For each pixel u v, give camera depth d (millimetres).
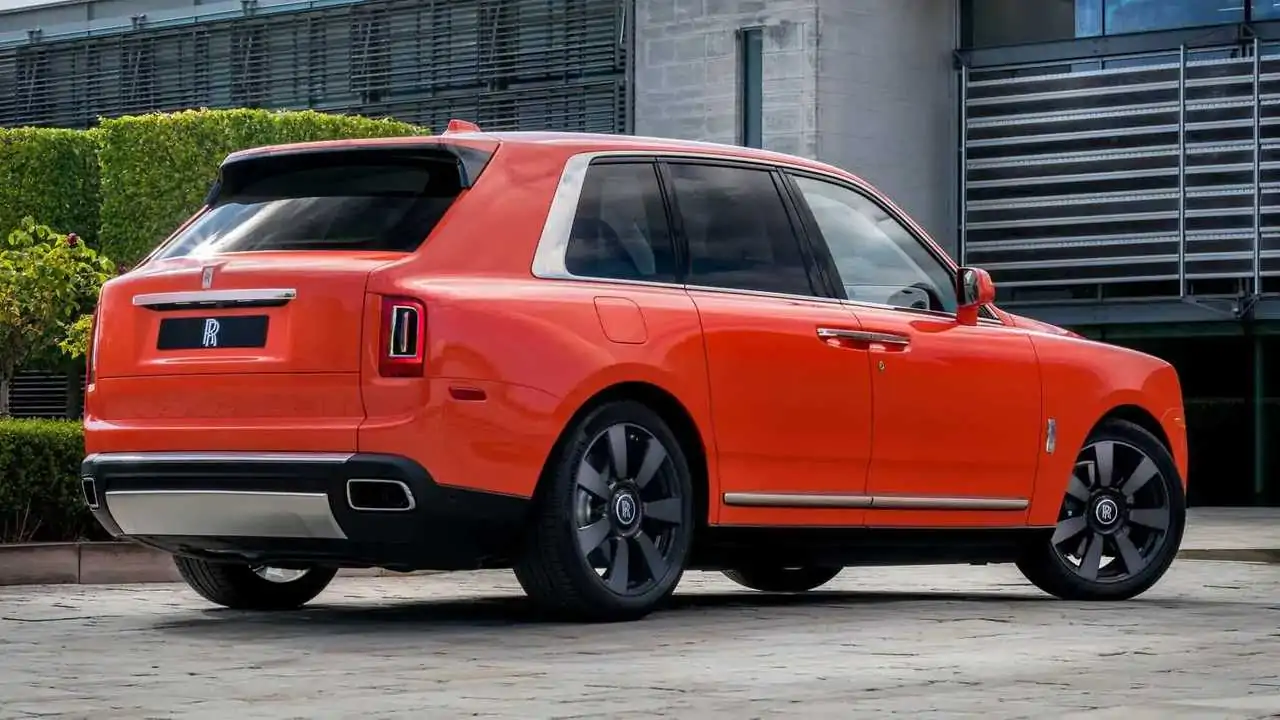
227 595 9594
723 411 8930
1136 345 26641
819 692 6230
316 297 8250
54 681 6582
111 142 26984
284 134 26391
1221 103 25609
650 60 26953
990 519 10117
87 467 8883
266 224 8867
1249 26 25391
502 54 28594
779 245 9469
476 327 8172
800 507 9250
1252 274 25438
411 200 8578
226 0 31375
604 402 8570
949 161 27281
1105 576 10703
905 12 26672
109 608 9781
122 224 26906
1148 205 26109
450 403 8078
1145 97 26094
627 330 8617
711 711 5758
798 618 8945
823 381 9320
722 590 11641
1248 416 26000
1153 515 10836
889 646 7715
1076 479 10625
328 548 8328
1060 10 26672
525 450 8234
